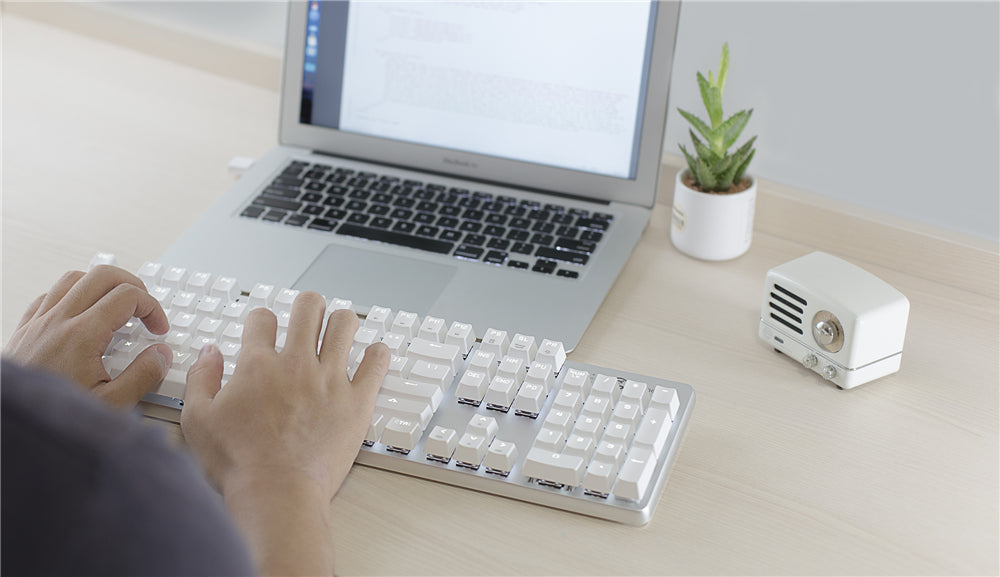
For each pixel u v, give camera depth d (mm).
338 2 993
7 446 276
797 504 647
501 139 971
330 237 911
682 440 693
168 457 291
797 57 956
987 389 758
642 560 603
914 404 742
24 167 1060
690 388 718
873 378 757
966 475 673
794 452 692
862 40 915
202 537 295
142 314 733
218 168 1076
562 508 638
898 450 695
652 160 925
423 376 705
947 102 887
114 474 275
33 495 276
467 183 986
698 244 907
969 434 711
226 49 1260
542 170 962
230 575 308
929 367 783
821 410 735
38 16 1386
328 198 965
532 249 893
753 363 787
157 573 287
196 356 727
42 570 281
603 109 929
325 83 1019
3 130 1131
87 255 911
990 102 863
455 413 694
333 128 1028
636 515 623
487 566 597
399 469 666
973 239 882
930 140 907
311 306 721
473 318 810
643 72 907
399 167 1015
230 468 609
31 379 292
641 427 666
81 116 1170
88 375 683
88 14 1348
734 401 743
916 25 882
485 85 962
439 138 993
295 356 668
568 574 592
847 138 953
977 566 603
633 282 888
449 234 912
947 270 889
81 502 274
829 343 742
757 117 1001
